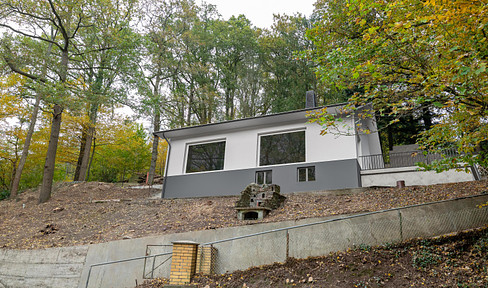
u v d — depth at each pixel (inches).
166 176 657.6
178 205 507.2
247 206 414.9
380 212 290.2
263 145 594.9
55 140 691.4
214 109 1058.7
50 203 637.3
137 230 413.4
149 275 340.8
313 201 430.0
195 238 355.6
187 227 388.8
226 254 323.0
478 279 222.4
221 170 608.4
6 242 448.5
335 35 350.3
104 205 565.6
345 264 264.4
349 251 282.5
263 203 404.8
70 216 526.6
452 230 279.6
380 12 270.5
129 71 720.3
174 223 414.0
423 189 399.9
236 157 603.5
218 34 1206.9
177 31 1034.1
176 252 301.0
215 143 644.1
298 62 1093.8
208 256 310.0
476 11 173.5
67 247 394.0
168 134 669.9
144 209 508.7
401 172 512.1
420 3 217.2
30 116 828.6
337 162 513.3
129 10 770.2
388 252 269.1
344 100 958.4
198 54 1154.7
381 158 609.6
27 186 927.7
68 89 611.8
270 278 273.1
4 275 402.3
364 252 275.9
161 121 919.0
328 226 304.3
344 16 358.3
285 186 543.2
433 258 251.6
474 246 255.9
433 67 224.1
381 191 422.9
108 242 380.8
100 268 367.9
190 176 633.6
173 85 1111.6
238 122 593.9
